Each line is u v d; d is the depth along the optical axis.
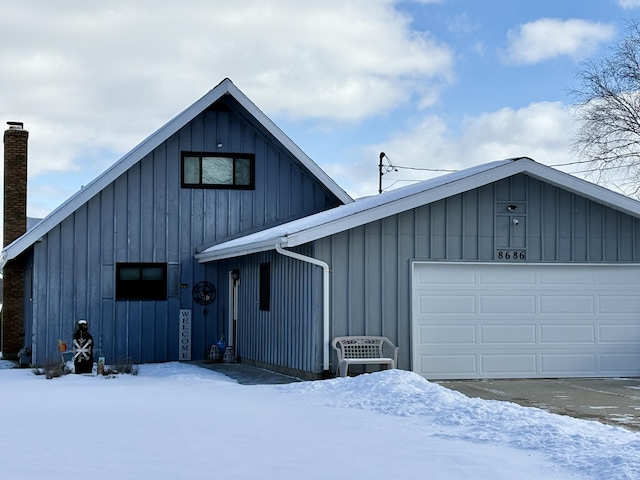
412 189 16.36
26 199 25.28
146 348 20.61
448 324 15.41
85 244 20.23
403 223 15.24
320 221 15.39
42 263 19.89
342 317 14.89
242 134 21.78
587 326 15.98
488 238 15.55
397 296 15.16
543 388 14.16
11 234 25.05
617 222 16.11
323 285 14.77
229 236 21.44
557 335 15.87
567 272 15.97
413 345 15.14
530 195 15.74
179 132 21.27
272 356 17.44
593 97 38.16
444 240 15.38
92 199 20.36
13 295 25.14
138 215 20.73
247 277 19.67
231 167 21.62
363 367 14.82
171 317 20.84
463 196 15.49
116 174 20.22
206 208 21.33
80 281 20.16
